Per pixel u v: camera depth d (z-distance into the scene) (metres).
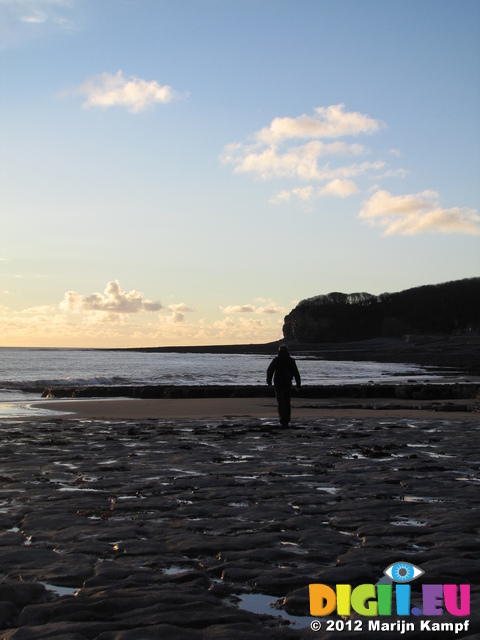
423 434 14.02
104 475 9.02
